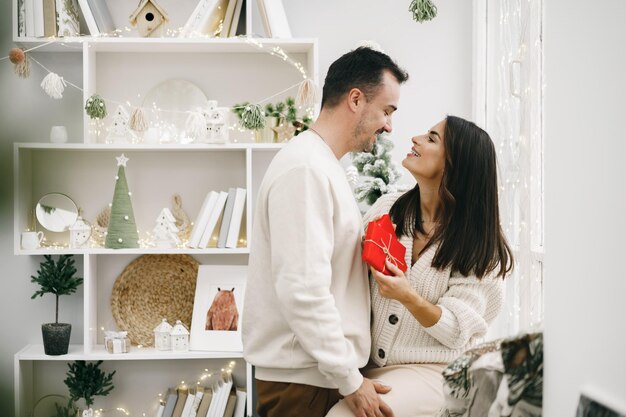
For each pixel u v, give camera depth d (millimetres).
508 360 1083
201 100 3137
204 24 2947
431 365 1792
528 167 2354
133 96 3131
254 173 3178
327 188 1667
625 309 836
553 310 1050
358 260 1778
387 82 1838
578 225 969
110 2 3146
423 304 1726
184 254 3160
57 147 2832
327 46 3201
